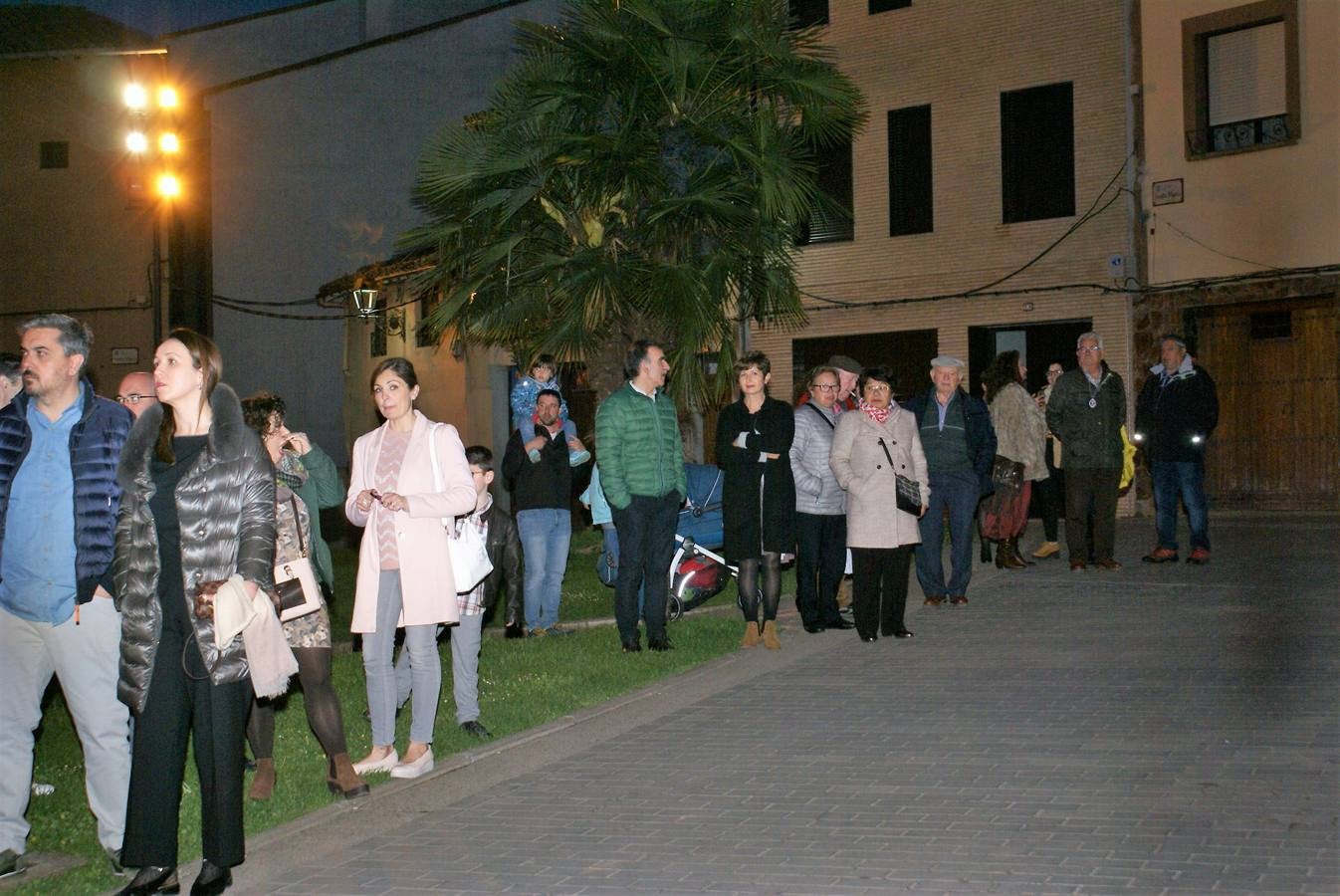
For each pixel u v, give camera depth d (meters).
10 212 33.72
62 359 6.07
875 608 10.51
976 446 11.93
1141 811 6.12
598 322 16.28
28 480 6.05
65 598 6.00
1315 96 19.31
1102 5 21.39
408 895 5.68
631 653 10.52
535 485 11.70
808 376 11.27
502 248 16.55
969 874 5.45
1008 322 22.41
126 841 5.73
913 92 23.36
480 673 10.12
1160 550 13.98
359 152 32.38
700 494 12.45
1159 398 13.90
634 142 16.22
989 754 7.20
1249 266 19.97
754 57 16.97
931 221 23.27
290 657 5.79
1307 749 6.97
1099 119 21.47
